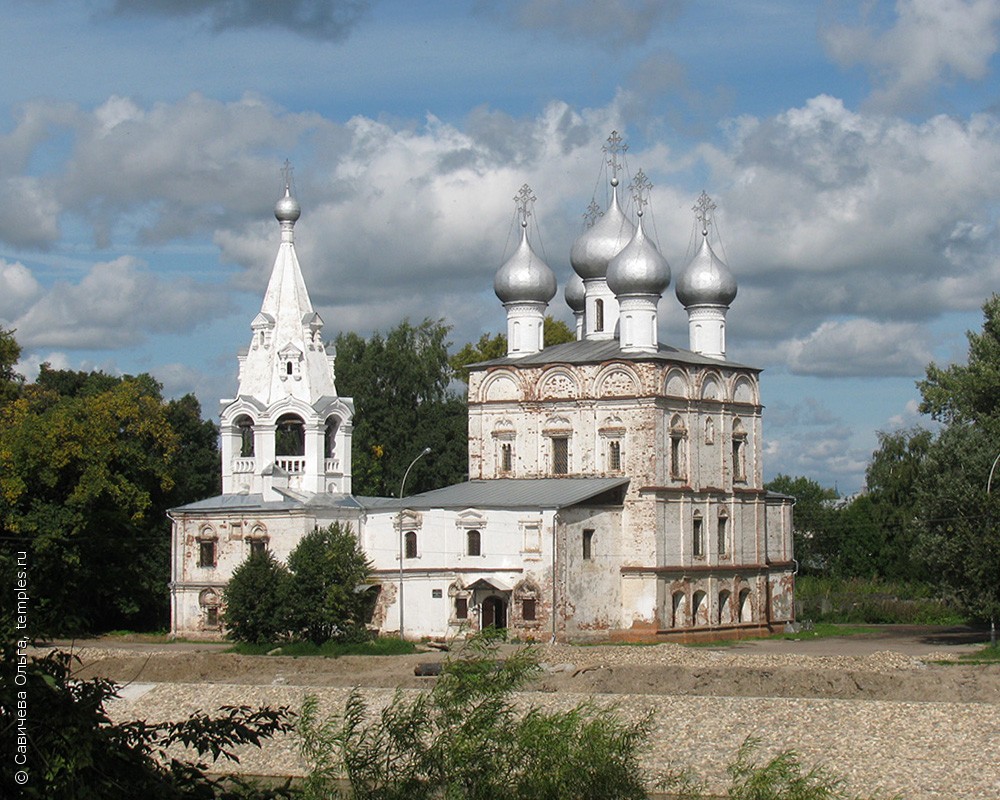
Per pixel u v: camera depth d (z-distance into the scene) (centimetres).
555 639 9338
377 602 9931
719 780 5375
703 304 11188
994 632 8981
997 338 11806
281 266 10525
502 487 10244
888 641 9988
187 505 10388
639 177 10619
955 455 9300
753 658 8062
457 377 15600
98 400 10075
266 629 8906
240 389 10394
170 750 5931
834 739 5816
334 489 10325
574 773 3281
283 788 3080
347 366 14350
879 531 15188
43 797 2505
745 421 11100
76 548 2739
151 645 9538
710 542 10556
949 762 5469
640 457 10075
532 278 11112
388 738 3359
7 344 10812
